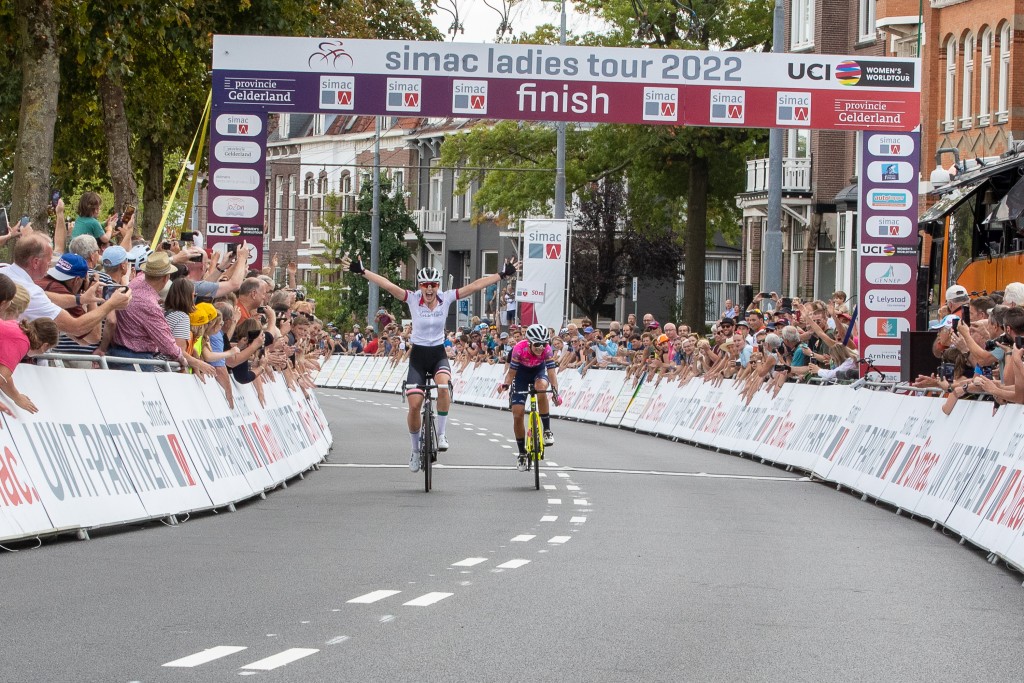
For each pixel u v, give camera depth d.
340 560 29.47
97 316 32.12
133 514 33.34
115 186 72.00
